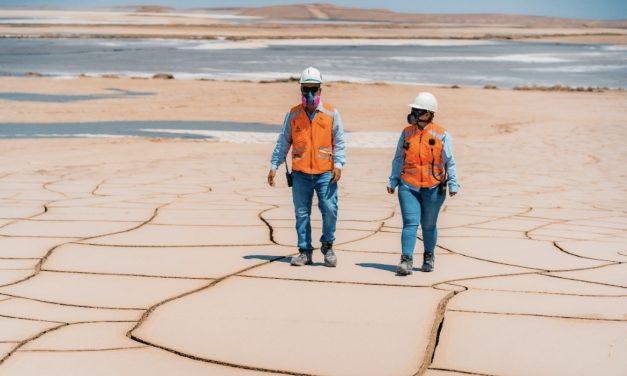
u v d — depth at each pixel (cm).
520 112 3462
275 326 538
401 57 8994
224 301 599
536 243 865
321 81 704
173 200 1162
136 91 4038
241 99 3684
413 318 559
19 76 5044
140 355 482
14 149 1984
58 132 2445
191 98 3703
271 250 792
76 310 576
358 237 888
